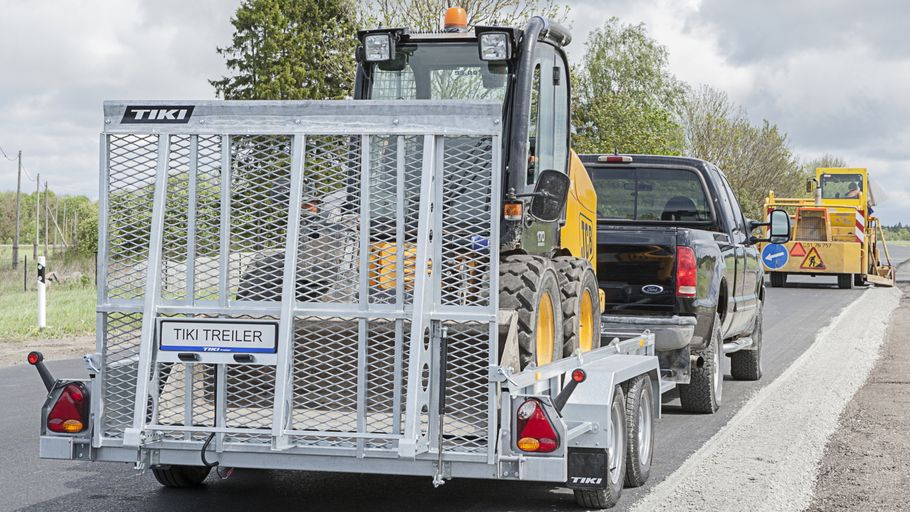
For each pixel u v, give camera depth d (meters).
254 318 6.21
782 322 21.83
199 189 6.33
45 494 7.39
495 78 7.96
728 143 67.31
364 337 6.12
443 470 6.08
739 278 12.49
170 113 6.33
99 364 6.37
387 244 6.12
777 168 68.44
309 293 6.21
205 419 6.34
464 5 26.64
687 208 12.47
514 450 6.04
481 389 6.04
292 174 6.19
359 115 6.12
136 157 6.37
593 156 12.65
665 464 8.40
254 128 6.24
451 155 6.03
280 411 6.11
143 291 6.36
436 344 6.06
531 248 7.92
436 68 8.34
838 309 25.53
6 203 108.88
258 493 7.55
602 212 12.69
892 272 37.62
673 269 10.74
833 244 34.94
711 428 10.10
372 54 8.16
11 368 13.88
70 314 21.53
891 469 8.02
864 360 15.12
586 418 6.60
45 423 6.42
